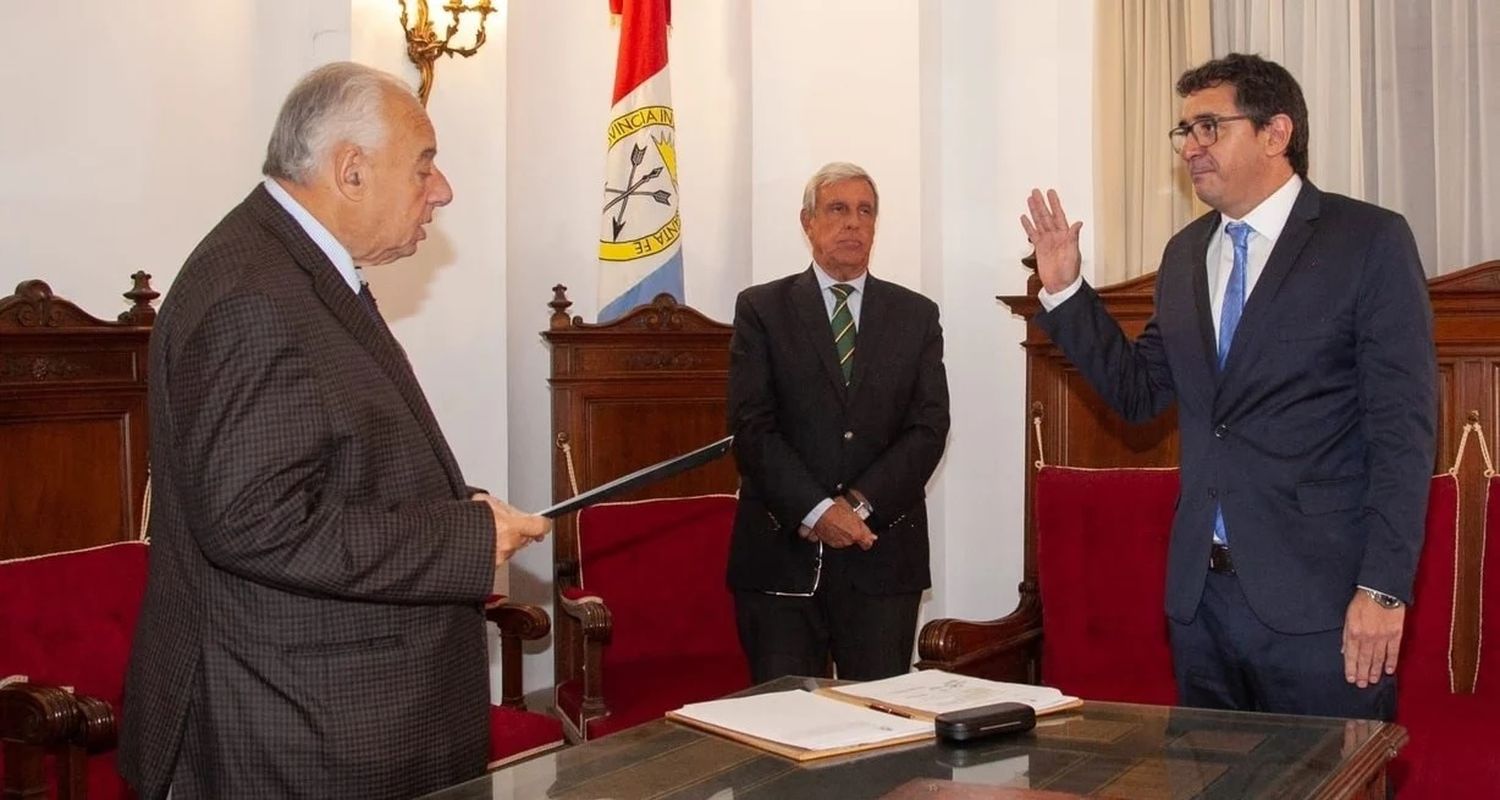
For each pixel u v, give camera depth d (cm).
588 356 416
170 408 187
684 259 494
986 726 192
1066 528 354
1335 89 403
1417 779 293
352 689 192
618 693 345
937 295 465
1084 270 447
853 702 215
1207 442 253
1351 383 242
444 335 407
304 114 200
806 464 333
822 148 467
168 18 365
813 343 337
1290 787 168
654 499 400
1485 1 385
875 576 331
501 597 351
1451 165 390
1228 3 421
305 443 183
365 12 386
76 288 345
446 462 209
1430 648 330
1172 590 257
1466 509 339
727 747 194
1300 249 245
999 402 462
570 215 483
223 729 188
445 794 176
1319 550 239
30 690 241
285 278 190
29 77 333
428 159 210
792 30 470
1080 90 448
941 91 465
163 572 196
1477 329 338
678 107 495
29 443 307
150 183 362
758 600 337
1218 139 247
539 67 470
